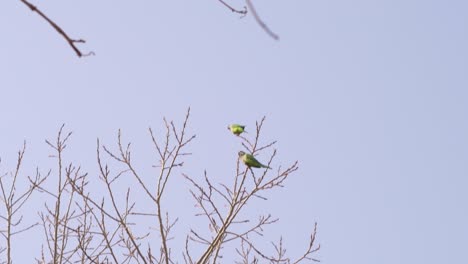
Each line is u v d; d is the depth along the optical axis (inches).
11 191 507.2
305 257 530.9
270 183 488.4
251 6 125.0
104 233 486.6
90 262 488.4
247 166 493.4
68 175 511.5
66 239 496.1
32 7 139.1
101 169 497.4
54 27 141.2
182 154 498.9
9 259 483.2
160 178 494.3
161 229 485.1
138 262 491.5
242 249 526.6
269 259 525.0
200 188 495.5
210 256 478.9
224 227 481.7
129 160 500.7
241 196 489.4
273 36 126.4
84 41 145.2
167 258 470.3
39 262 493.4
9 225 494.9
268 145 503.8
